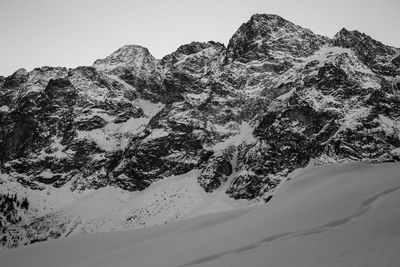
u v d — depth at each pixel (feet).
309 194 142.72
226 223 149.59
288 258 81.66
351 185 135.74
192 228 159.74
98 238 182.19
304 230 99.35
